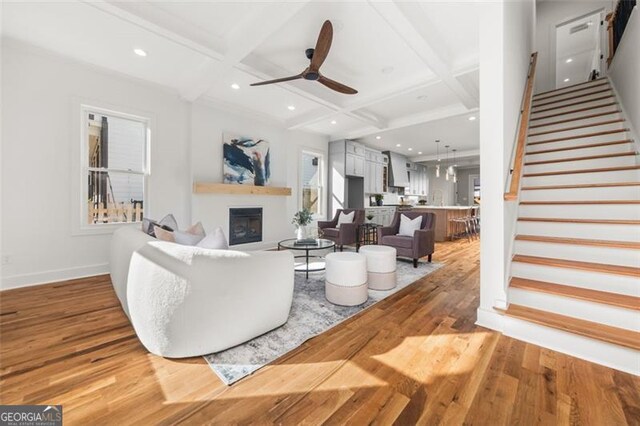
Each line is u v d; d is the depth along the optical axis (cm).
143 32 267
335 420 119
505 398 132
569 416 121
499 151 204
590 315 178
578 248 215
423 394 135
